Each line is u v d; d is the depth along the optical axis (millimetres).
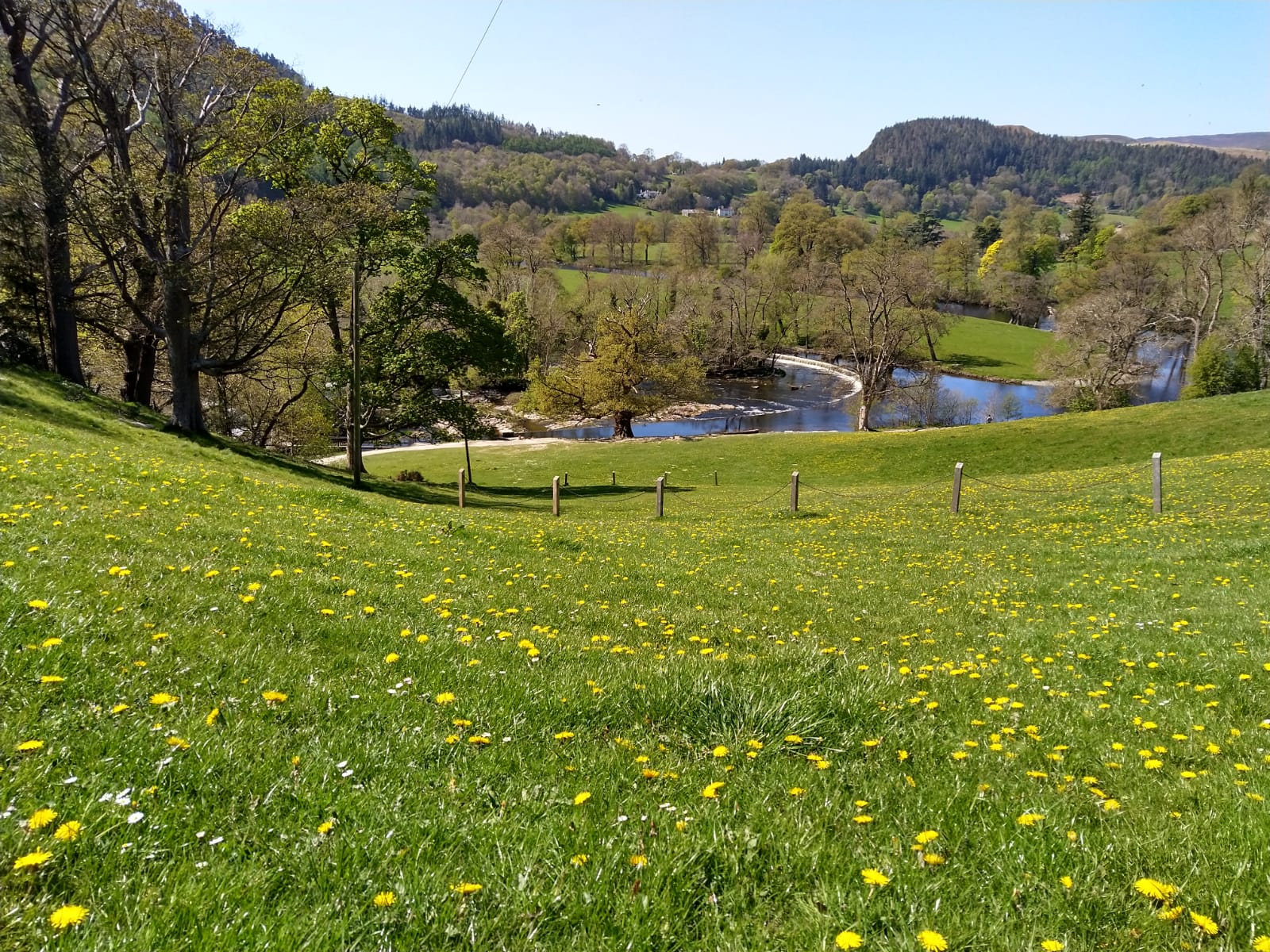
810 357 135125
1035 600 13719
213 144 34469
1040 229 174750
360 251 39312
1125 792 5152
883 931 3352
